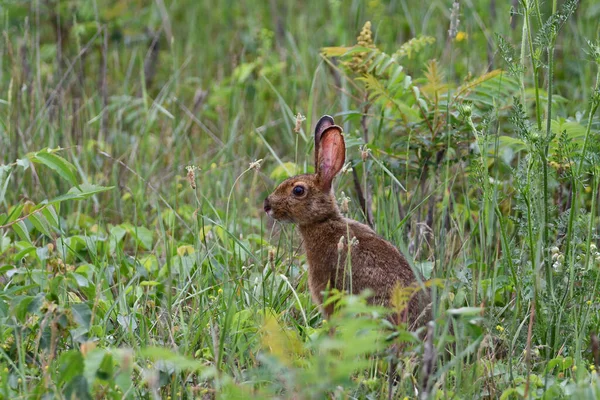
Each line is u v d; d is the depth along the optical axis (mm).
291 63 16672
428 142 11305
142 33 17844
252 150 14297
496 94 11570
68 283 9750
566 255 9281
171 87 15781
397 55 11969
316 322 9844
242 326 8844
